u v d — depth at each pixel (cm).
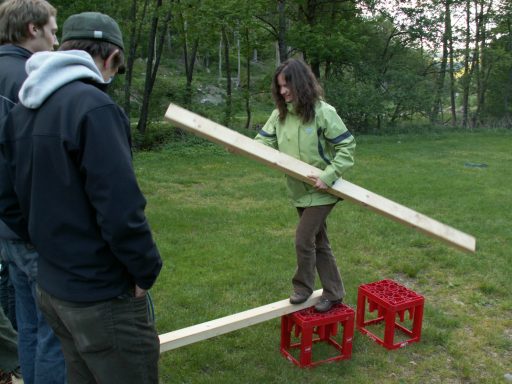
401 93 2084
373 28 2261
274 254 567
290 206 802
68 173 175
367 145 1655
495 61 2328
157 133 1563
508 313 435
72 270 183
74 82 181
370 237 629
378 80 2144
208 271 515
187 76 1747
